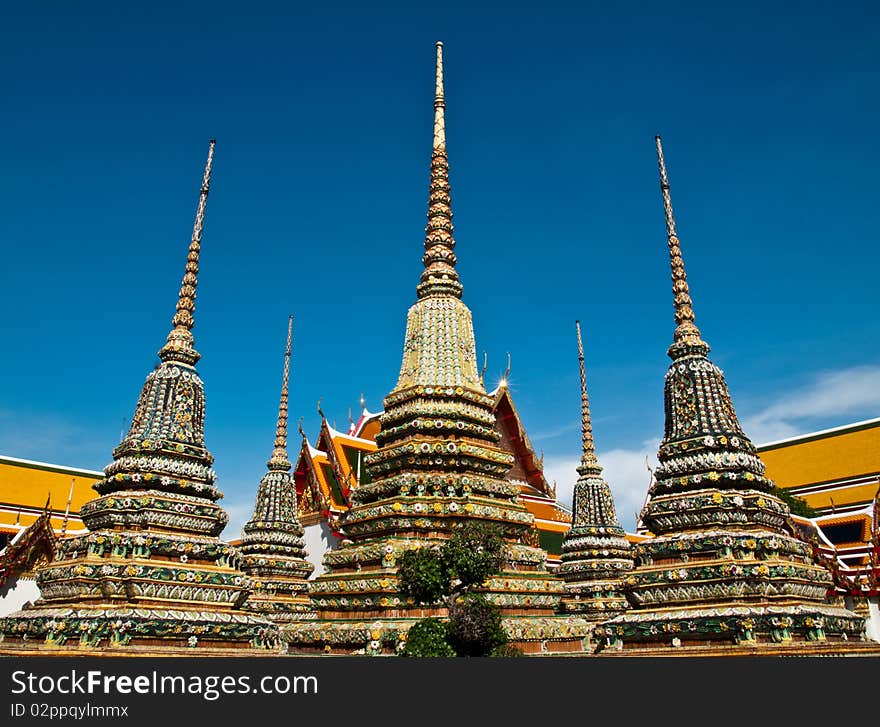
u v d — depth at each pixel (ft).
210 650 57.67
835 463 169.48
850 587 94.22
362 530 67.77
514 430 149.59
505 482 71.67
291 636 62.69
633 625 56.44
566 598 94.89
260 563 93.30
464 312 78.33
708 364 65.05
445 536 64.85
